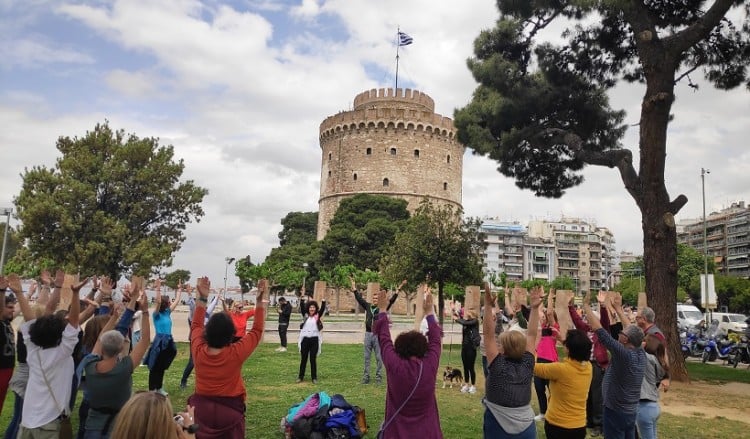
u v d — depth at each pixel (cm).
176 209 4259
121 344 536
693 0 1995
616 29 2220
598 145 2416
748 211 11712
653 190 1845
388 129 7194
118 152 3972
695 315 3719
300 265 6606
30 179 3762
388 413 519
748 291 7238
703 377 1889
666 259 1812
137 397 321
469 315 1367
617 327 1052
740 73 2023
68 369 588
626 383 638
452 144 7531
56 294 705
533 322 585
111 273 3944
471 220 2984
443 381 1500
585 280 15362
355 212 6769
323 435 784
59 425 574
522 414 534
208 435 526
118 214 4072
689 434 1040
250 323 3481
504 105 2241
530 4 2114
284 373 1517
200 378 542
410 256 2889
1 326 738
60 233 3747
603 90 2384
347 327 3834
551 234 16500
